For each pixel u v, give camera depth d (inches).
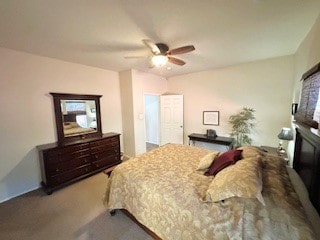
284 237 42.3
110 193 87.0
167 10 68.4
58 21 74.7
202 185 69.2
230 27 84.0
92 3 62.6
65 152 121.8
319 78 61.2
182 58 138.4
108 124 174.4
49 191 112.3
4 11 65.6
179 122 205.3
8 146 108.7
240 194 50.7
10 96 108.5
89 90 155.3
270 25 82.6
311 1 63.7
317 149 53.0
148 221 71.4
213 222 52.6
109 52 116.6
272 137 148.3
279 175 67.1
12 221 86.7
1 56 103.9
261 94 150.5
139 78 178.5
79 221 86.3
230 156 77.2
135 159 101.3
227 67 167.2
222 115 175.5
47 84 126.3
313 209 50.9
